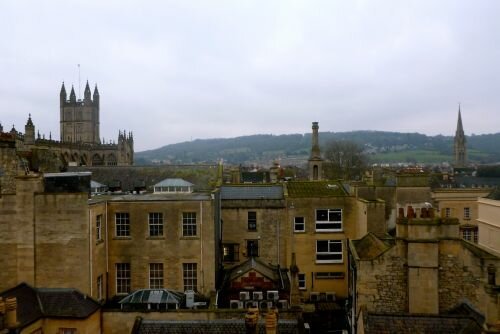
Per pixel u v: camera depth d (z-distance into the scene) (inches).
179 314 1162.0
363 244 1305.4
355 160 5206.7
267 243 1797.5
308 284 1814.7
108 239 1421.0
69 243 1214.9
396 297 1000.9
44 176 1264.8
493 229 1990.7
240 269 1587.1
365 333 786.2
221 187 1902.1
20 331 962.7
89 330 1107.3
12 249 1218.0
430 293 971.3
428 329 788.0
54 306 1107.9
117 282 1428.4
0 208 1216.8
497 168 4330.7
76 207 1217.4
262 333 959.0
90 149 5246.1
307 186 1988.2
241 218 1797.5
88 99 7126.0
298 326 1007.0
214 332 970.1
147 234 1425.9
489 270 711.1
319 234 1817.2
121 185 1891.0
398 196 1691.7
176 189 1626.5
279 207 1796.3
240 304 1448.1
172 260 1423.5
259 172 4256.9
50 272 1210.6
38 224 1218.0
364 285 1011.9
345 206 1819.6
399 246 1003.3
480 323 765.9
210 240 1421.0
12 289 1139.3
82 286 1213.1
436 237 981.8
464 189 2970.0
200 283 1416.1
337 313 1659.7
